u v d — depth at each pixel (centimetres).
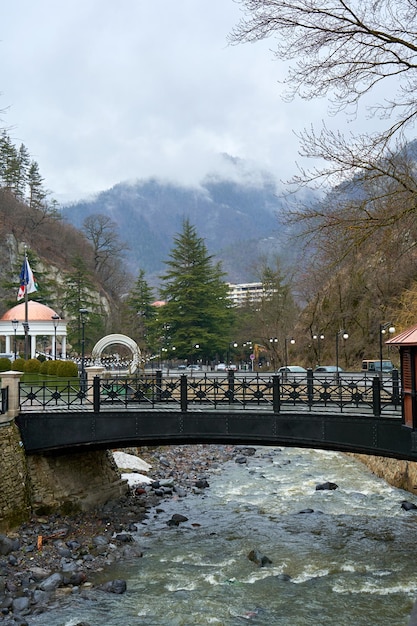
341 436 1566
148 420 1755
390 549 1622
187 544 1695
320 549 1634
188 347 6303
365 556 1574
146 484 2389
